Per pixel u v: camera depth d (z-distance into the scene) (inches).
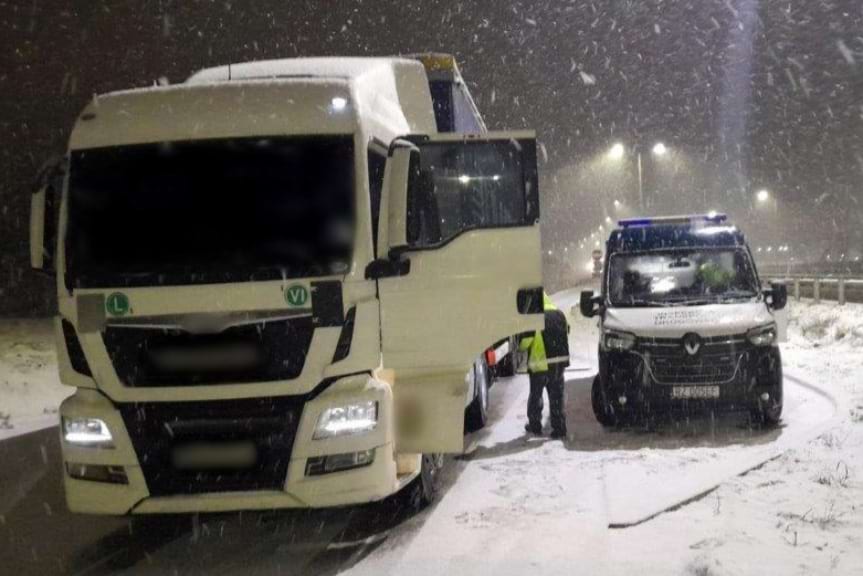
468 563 227.8
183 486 232.5
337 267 236.7
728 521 252.8
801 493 277.0
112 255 242.2
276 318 232.2
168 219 243.8
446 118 410.6
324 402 231.3
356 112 251.6
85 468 237.1
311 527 281.0
